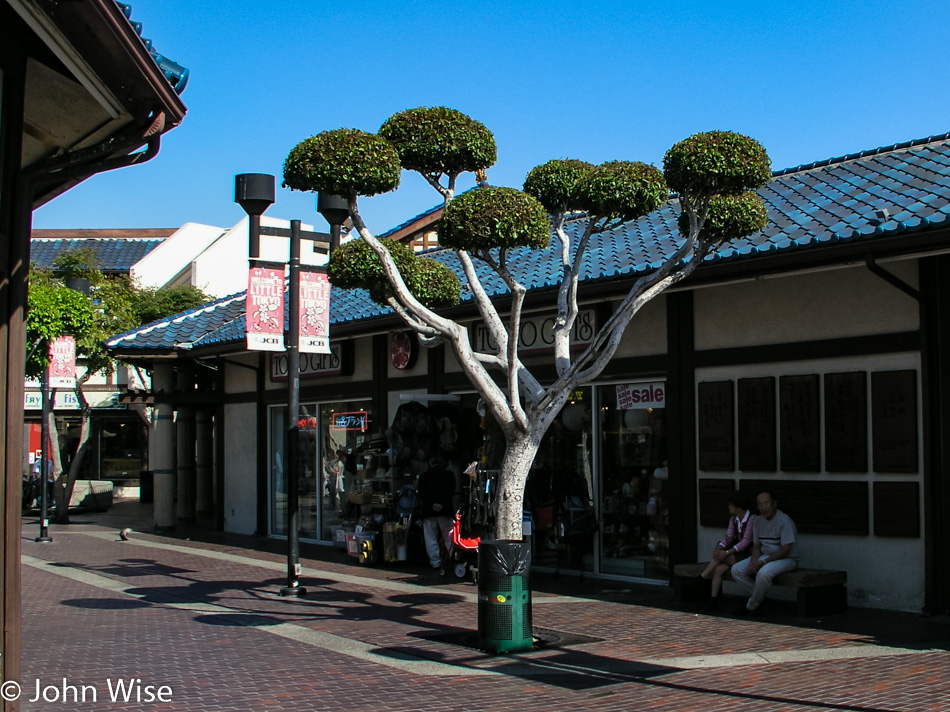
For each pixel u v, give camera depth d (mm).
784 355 11078
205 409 24562
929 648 8383
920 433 9984
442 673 7852
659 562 12352
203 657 8562
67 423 36531
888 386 10188
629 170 8844
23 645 9172
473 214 8195
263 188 11719
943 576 9719
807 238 9938
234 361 20344
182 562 15703
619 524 12898
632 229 14859
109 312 28094
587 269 12609
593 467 13219
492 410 9188
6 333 5754
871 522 10312
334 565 15219
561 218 9750
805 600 9867
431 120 9164
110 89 6105
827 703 6730
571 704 6891
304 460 18812
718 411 11680
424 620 10273
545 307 12883
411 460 15039
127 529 19875
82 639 9422
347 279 10250
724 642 8844
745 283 11523
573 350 13172
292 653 8695
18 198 5879
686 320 12070
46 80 6438
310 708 6871
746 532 10422
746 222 9062
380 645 8969
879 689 7055
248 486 20375
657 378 12461
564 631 9516
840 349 10594
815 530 10719
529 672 7863
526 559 8758
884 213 9617
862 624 9492
